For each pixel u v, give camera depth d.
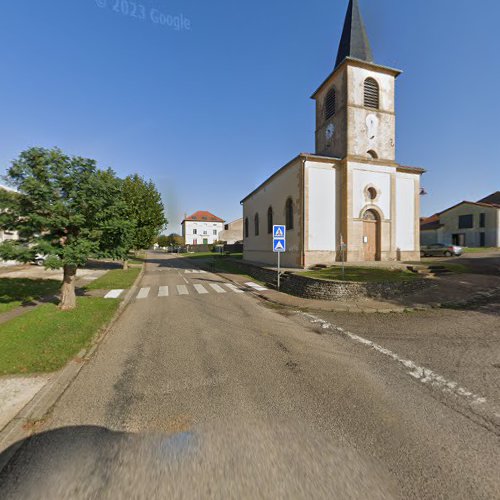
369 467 2.29
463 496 2.02
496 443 2.59
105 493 2.05
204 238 80.25
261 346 5.28
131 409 3.18
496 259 18.89
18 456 2.45
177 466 2.30
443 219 37.50
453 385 3.72
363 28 18.09
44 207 6.86
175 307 8.75
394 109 18.00
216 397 3.44
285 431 2.77
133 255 36.19
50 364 4.21
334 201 16.42
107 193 7.85
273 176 19.67
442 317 7.27
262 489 2.07
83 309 7.59
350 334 6.01
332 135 18.17
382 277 10.95
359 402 3.32
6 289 10.74
